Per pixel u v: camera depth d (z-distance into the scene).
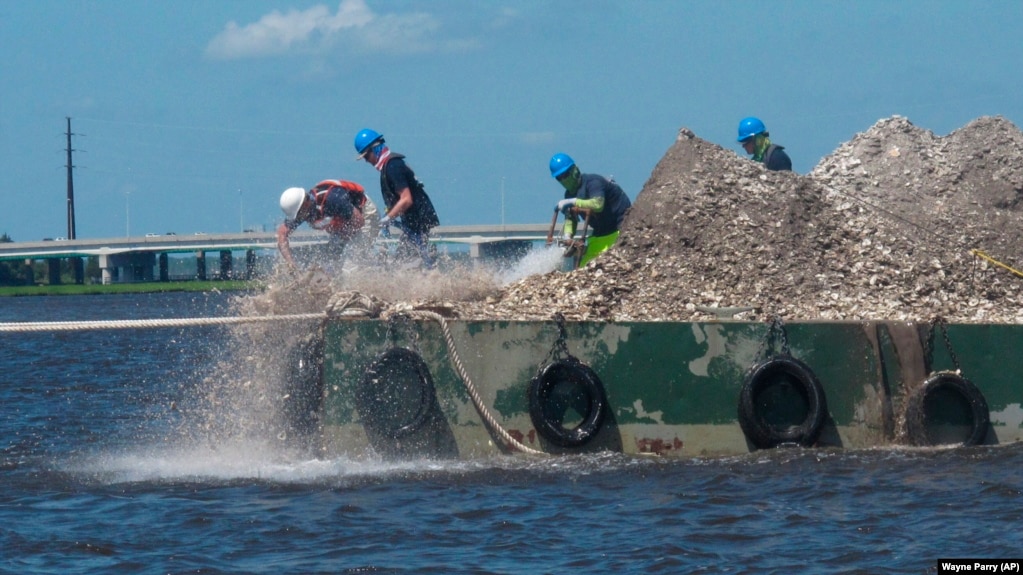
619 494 22.95
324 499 23.09
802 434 26.03
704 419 26.06
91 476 26.14
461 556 19.14
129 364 55.34
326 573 18.42
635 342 26.08
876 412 26.25
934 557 18.55
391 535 20.42
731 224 30.41
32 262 179.38
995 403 26.34
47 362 57.22
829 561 18.53
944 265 30.27
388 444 26.14
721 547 19.36
